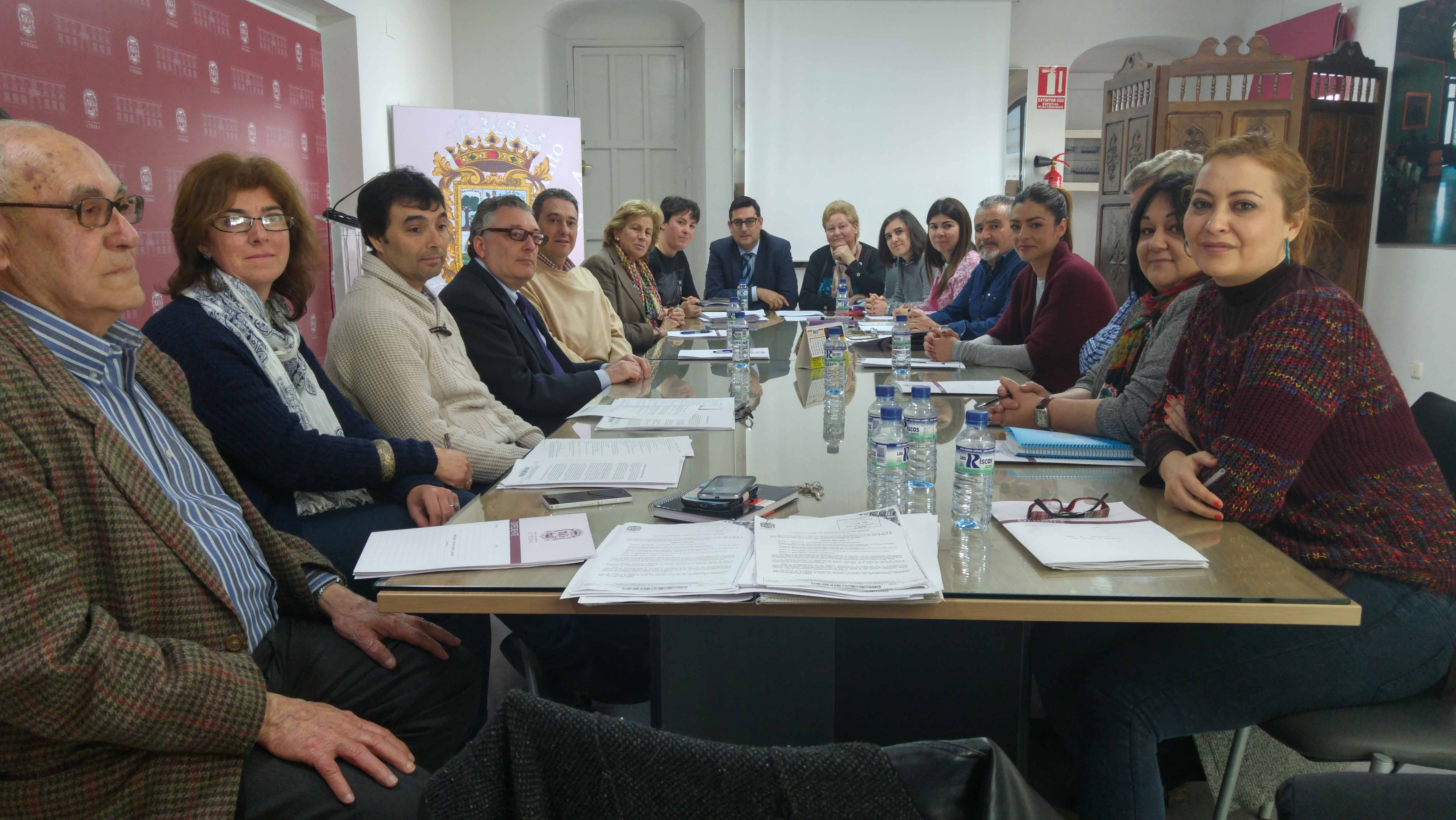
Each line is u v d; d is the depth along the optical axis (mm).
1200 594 1105
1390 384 1384
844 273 5859
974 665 1510
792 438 1961
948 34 7258
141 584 1131
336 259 5727
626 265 4695
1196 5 7430
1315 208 1523
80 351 1229
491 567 1202
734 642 1463
